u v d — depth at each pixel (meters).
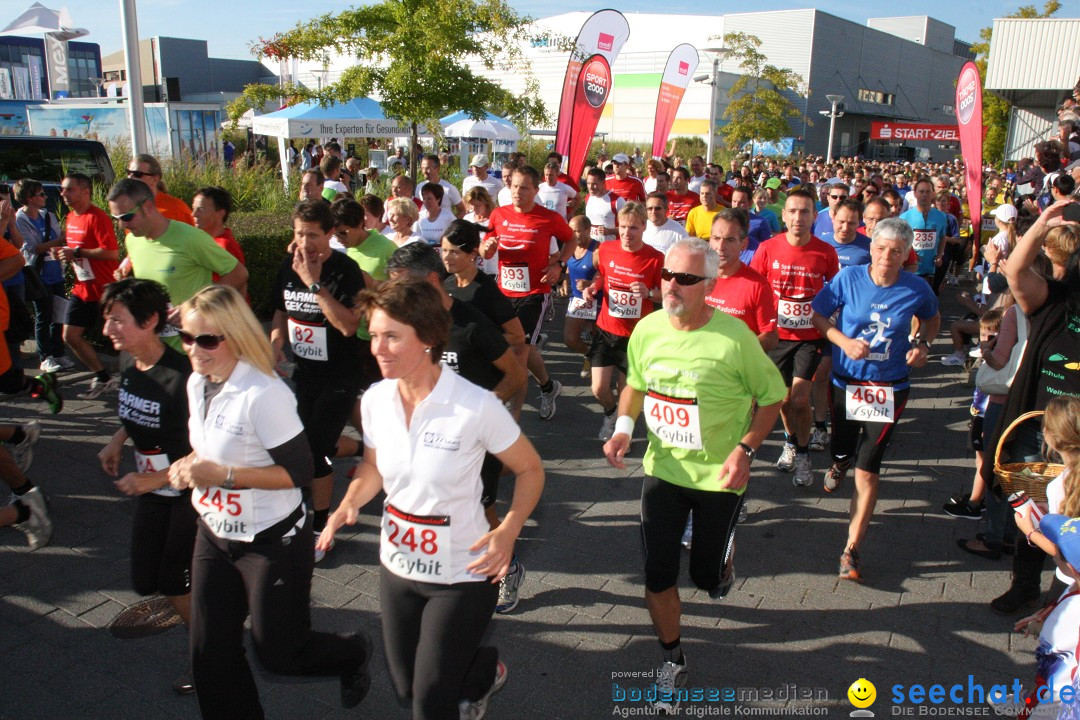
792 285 5.48
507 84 47.47
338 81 13.56
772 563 4.53
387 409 2.52
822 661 3.64
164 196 6.36
